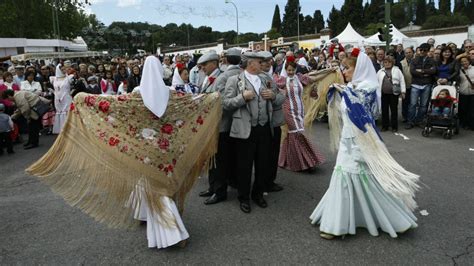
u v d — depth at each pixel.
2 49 27.19
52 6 39.00
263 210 4.79
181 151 3.89
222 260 3.62
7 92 9.34
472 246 3.73
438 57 9.55
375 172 3.72
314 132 9.58
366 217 3.92
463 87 9.00
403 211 3.93
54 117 10.44
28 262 3.70
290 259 3.60
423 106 9.46
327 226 3.91
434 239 3.88
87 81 10.63
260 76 4.82
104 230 4.34
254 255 3.70
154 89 3.61
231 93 4.62
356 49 3.99
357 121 3.75
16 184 6.23
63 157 3.60
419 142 8.10
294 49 20.08
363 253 3.66
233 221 4.48
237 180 4.86
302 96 6.39
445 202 4.82
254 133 4.69
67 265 3.62
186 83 5.42
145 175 3.70
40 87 10.52
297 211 4.73
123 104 3.62
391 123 9.38
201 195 5.34
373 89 3.91
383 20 14.25
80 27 48.25
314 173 6.22
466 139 8.23
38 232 4.36
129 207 3.80
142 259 3.68
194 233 4.19
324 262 3.53
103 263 3.62
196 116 3.99
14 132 9.21
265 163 4.84
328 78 6.61
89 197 3.63
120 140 3.62
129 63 13.47
